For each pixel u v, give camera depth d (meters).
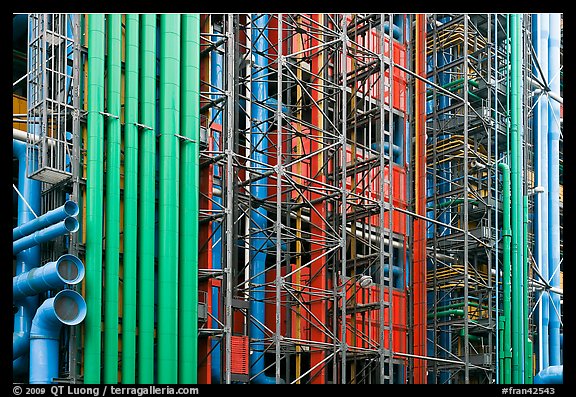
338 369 46.28
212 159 38.84
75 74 34.62
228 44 38.88
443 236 52.25
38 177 33.91
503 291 51.59
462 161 55.97
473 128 54.69
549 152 60.25
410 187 50.44
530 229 57.78
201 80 40.59
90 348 32.56
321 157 46.50
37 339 32.09
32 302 34.31
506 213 52.31
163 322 35.03
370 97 48.62
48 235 32.62
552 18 61.62
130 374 33.66
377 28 51.47
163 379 34.56
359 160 49.75
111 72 35.31
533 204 58.16
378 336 47.25
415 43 51.97
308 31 48.00
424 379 47.09
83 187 34.25
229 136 38.09
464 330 48.31
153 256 35.09
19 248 33.62
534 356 56.41
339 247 42.22
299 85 44.34
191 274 36.00
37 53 34.47
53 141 33.25
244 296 41.66
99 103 34.59
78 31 35.06
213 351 39.34
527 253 52.91
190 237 36.25
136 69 36.03
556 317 57.91
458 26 55.44
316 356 43.62
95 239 33.50
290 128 43.28
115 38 35.66
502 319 50.81
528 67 58.00
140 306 34.56
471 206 54.75
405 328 48.31
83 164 34.50
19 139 36.28
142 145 35.78
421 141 50.44
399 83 51.81
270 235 42.47
